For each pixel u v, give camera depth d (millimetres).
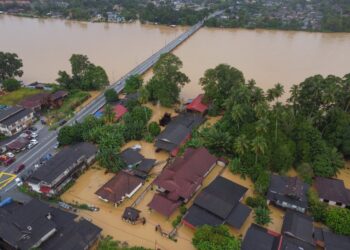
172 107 124625
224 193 77562
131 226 73312
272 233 69438
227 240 63031
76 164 88000
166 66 122188
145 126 108875
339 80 99188
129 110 118250
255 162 86125
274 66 161250
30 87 142125
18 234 64312
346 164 94562
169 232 71750
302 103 102812
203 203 75062
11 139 105438
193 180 81625
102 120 108562
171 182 81000
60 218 71812
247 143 86688
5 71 143375
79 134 101125
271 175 84750
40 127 112375
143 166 89750
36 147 100750
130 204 79500
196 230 68500
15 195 81500
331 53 180500
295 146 90938
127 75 151500
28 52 189125
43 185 80375
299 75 149625
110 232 71688
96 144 100125
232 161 89688
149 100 128750
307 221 70188
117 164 89062
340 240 65875
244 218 72500
